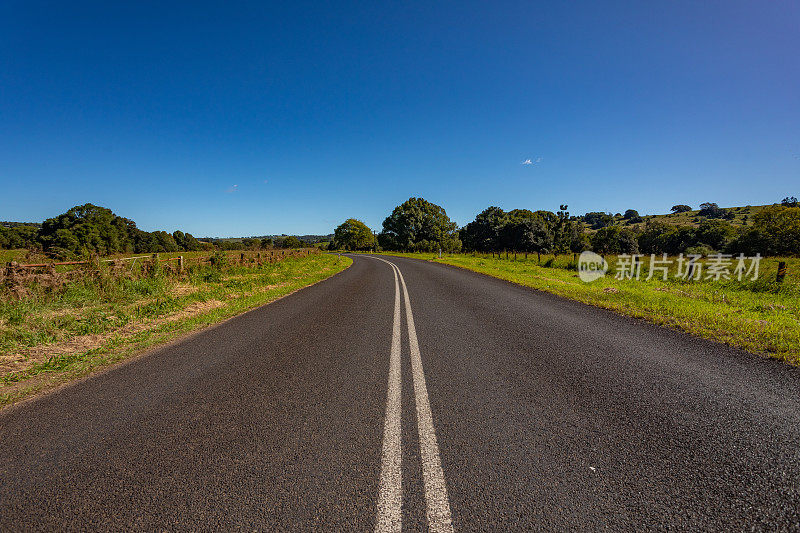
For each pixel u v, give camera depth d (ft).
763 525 5.50
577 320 21.15
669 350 14.85
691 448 7.59
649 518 5.66
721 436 8.07
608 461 7.15
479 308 25.34
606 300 27.40
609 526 5.51
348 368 13.12
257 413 9.57
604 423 8.72
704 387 10.89
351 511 5.92
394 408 9.73
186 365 13.74
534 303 27.32
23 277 24.35
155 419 9.32
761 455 7.31
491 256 124.06
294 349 15.78
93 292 26.94
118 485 6.68
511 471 6.88
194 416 9.46
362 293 34.60
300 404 10.09
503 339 16.93
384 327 19.85
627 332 18.11
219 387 11.48
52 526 5.72
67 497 6.38
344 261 113.09
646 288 35.63
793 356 13.43
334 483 6.62
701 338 16.76
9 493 6.51
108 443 8.17
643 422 8.75
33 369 13.35
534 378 11.83
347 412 9.54
